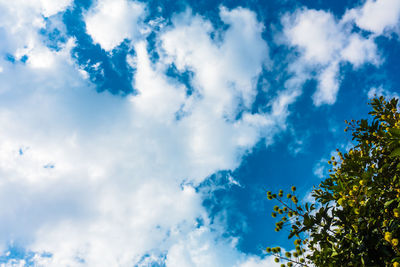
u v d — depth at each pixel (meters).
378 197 3.03
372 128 4.39
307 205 3.37
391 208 2.81
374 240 2.60
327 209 3.21
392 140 2.70
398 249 2.21
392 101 4.47
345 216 3.00
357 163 3.81
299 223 3.38
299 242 3.37
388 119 4.20
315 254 3.08
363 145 4.14
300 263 3.16
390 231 2.58
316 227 3.22
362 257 2.62
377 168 3.52
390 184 3.18
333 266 2.79
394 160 3.32
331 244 3.04
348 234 2.85
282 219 3.52
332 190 3.82
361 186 3.06
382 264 2.50
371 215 2.82
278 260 3.35
